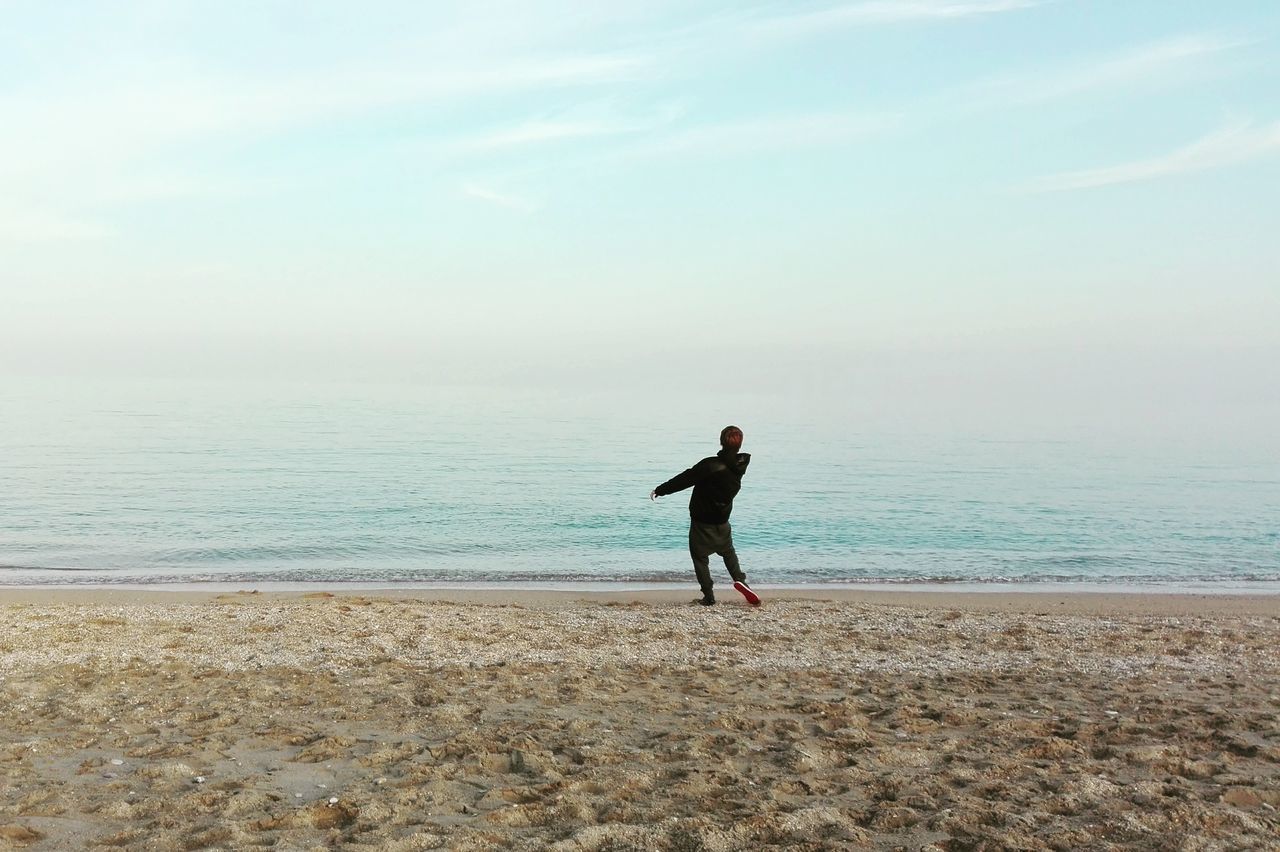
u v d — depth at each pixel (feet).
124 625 34.01
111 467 133.28
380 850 13.85
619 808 15.72
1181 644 33.42
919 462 169.07
